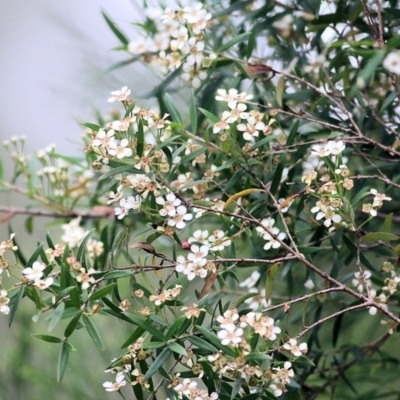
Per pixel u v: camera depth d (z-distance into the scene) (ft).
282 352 3.13
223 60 3.32
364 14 3.36
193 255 3.08
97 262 3.41
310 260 3.29
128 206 3.13
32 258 3.08
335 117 3.43
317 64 3.41
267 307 3.18
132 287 3.12
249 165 3.20
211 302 3.36
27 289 3.06
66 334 3.03
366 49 3.18
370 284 3.29
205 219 3.52
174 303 3.09
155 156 3.12
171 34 3.29
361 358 3.42
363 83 3.18
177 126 3.17
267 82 3.40
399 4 3.37
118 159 3.10
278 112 3.31
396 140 3.38
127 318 3.06
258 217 3.27
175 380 3.06
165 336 3.03
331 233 3.31
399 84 3.33
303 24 3.43
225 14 3.40
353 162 3.47
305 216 3.35
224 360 3.00
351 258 3.31
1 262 3.07
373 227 3.47
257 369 3.01
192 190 3.39
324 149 3.10
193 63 3.28
